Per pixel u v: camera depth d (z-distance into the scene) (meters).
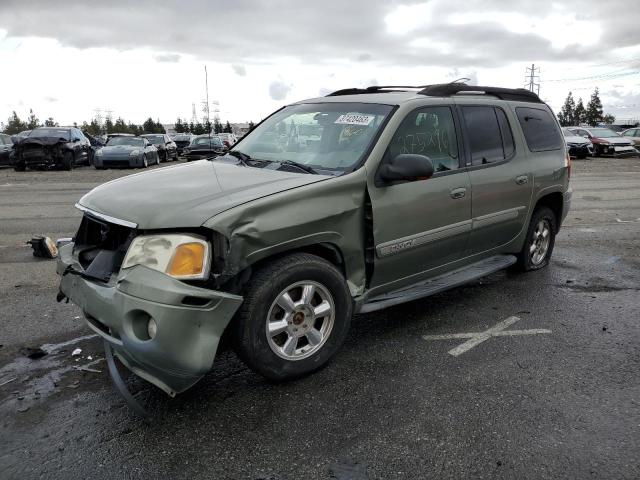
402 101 4.21
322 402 3.25
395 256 3.94
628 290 5.43
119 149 20.88
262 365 3.27
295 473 2.62
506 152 5.07
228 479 2.58
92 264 3.25
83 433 2.93
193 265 2.92
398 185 3.89
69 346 4.01
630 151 27.88
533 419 3.08
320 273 3.41
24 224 8.84
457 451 2.79
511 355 3.92
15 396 3.31
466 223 4.52
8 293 5.19
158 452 2.78
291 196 3.29
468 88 4.91
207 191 3.34
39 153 19.45
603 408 3.21
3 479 2.57
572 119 112.38
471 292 5.31
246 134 4.95
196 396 3.31
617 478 2.59
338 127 4.15
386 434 2.93
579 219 9.53
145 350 2.84
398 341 4.14
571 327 4.46
